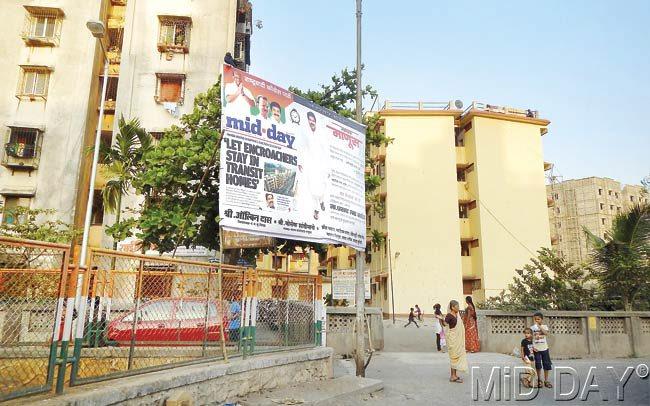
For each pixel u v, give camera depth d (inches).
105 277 223.9
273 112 300.0
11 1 885.8
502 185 1293.1
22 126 821.9
